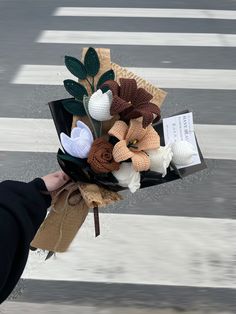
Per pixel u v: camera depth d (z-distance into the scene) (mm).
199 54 4500
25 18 5328
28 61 4281
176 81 3941
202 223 2412
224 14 5582
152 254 2188
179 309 1911
